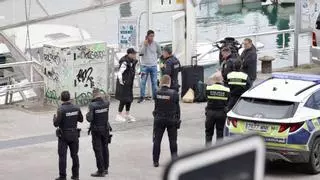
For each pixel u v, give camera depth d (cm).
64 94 1861
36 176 1978
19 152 2295
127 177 1966
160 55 3184
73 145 1891
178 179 288
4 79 3397
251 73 2867
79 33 4456
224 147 295
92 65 3111
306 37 5459
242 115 1967
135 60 2783
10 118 2827
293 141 1895
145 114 2956
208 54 4116
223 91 2100
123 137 2550
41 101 3142
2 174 1994
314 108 1992
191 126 2744
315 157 1973
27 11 4347
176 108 2042
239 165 298
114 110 3020
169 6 3359
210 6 9469
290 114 1922
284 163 2119
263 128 1927
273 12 10000
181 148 2334
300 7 4088
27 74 3309
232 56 2661
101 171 1970
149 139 2528
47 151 2320
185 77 3222
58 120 1853
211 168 292
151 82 3200
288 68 4100
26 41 3909
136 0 4756
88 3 4425
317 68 4094
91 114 1917
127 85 2758
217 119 2122
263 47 4538
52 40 4150
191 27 3428
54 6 4475
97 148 1950
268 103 1970
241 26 8238
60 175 1891
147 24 3322
